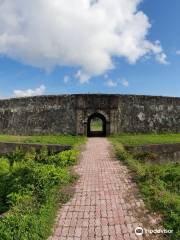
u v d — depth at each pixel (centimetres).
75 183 856
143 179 873
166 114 2656
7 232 515
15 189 897
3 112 2809
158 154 1786
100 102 2478
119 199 709
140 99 2573
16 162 1686
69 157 1228
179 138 2194
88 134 2700
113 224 568
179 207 612
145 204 670
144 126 2555
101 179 902
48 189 759
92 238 514
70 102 2516
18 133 2669
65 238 516
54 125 2538
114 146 1667
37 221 551
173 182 1048
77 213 625
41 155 1655
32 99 2642
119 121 2483
